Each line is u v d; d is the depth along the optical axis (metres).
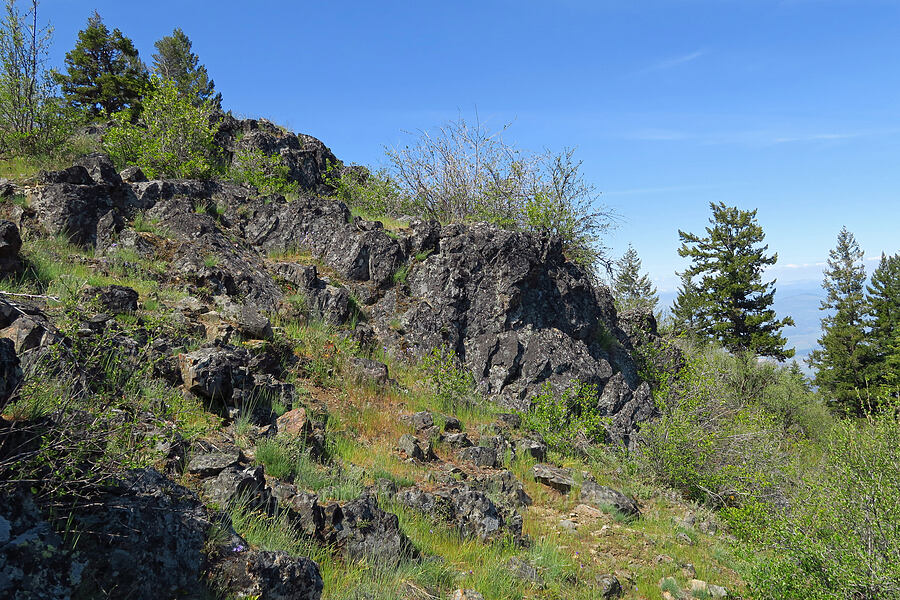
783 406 23.94
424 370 12.21
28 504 3.19
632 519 9.21
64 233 10.71
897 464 7.43
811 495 8.59
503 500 8.37
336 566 5.14
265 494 5.25
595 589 6.60
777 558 7.48
